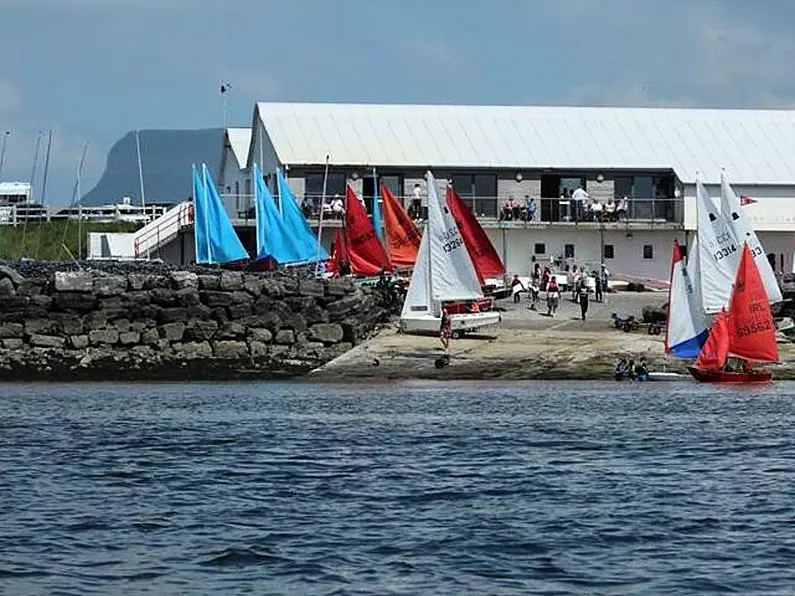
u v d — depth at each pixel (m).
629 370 98.31
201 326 103.50
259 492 54.12
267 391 93.19
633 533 46.53
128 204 188.62
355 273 120.69
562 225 136.00
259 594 39.31
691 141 143.62
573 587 39.94
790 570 41.69
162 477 57.62
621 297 125.00
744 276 97.56
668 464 61.34
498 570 41.75
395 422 75.94
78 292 102.69
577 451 65.19
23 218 153.75
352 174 135.50
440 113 143.50
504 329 109.56
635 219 138.12
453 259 107.38
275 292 104.12
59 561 42.69
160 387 96.38
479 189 137.88
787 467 60.56
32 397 89.12
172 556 43.38
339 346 104.56
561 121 144.62
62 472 58.81
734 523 48.09
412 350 103.44
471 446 66.75
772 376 98.88
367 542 45.22
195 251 130.50
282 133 138.00
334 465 60.84
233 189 155.38
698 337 100.19
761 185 139.38
